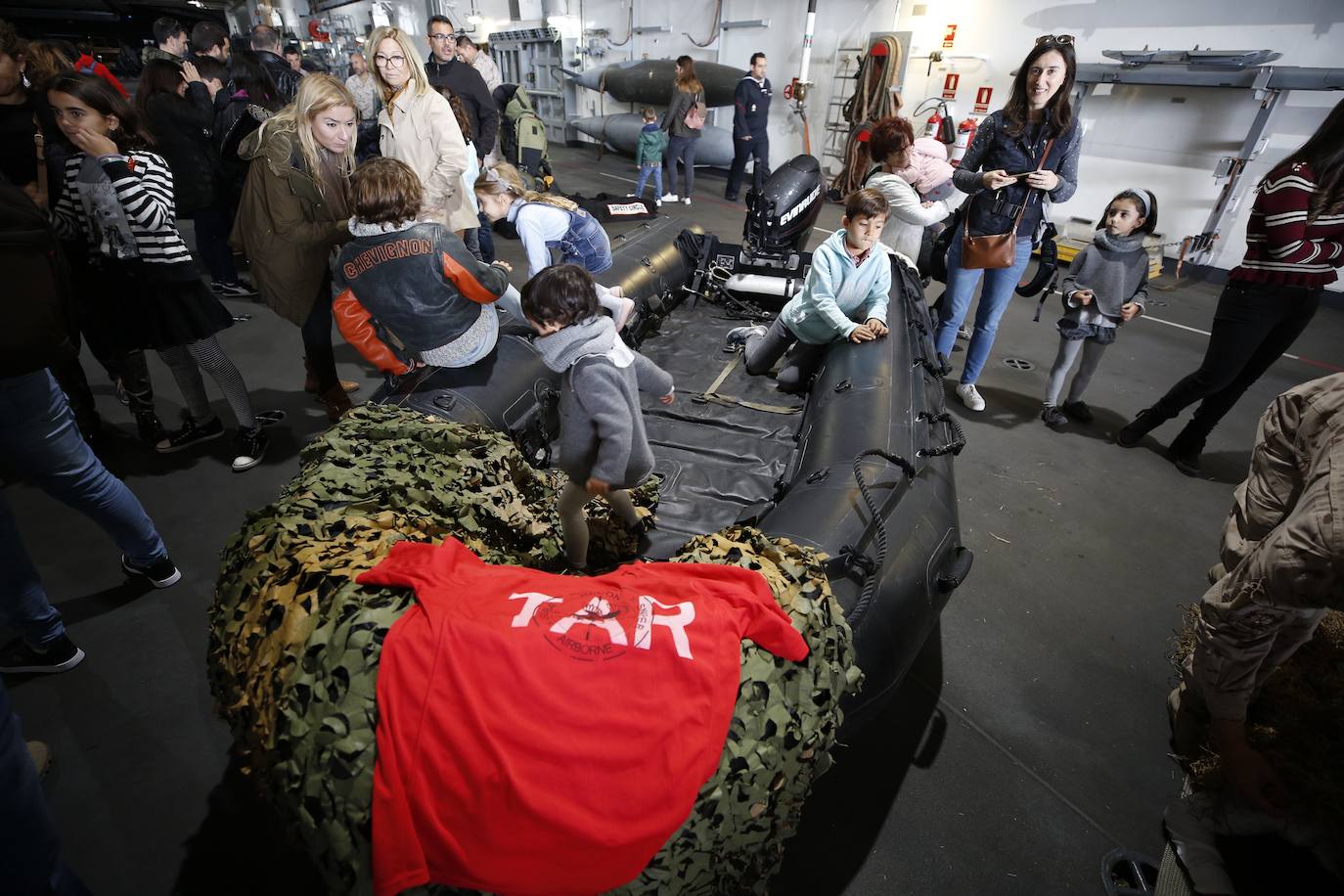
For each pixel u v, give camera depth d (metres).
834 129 6.85
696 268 3.43
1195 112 4.60
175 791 1.30
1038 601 1.90
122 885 1.15
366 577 0.88
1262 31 4.22
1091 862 1.25
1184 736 1.38
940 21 5.73
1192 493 2.43
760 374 2.74
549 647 0.78
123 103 1.76
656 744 0.74
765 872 0.88
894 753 1.43
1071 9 4.98
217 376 2.15
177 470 2.26
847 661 0.95
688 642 0.81
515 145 6.09
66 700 1.47
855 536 1.35
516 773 0.70
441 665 0.76
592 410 1.32
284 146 2.03
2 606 1.37
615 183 7.46
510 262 4.45
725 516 1.92
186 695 1.50
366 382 2.90
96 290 2.02
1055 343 3.72
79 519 2.01
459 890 0.75
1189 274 4.91
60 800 1.27
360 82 3.64
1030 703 1.58
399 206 1.66
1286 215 1.96
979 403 2.93
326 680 0.78
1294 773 1.04
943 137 5.04
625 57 9.05
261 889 1.15
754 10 7.22
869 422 1.83
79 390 2.25
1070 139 2.40
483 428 1.54
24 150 2.21
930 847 1.25
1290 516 0.87
